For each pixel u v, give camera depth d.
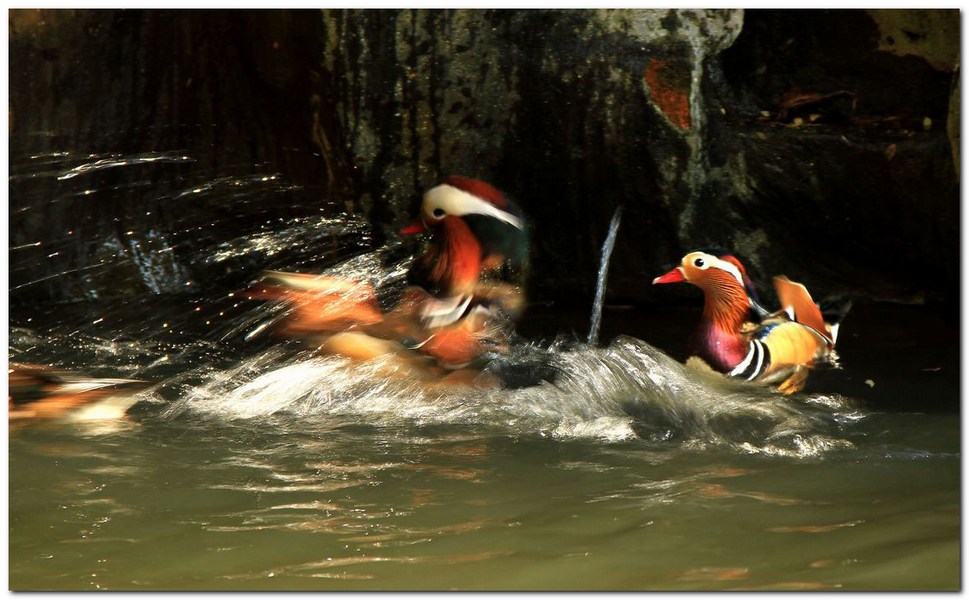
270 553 8.00
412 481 9.92
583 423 11.95
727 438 11.36
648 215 19.44
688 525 8.49
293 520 8.79
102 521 8.82
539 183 19.48
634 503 9.11
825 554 7.76
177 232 21.64
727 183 19.47
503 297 14.09
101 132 21.77
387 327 13.73
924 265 19.27
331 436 11.61
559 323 18.11
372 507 9.13
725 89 20.64
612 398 12.80
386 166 19.66
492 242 13.54
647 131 18.80
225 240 21.45
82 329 17.77
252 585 7.34
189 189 21.66
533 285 20.12
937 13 19.83
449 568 7.61
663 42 18.50
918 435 11.35
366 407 12.73
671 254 19.61
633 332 17.41
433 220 13.62
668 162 18.92
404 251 19.98
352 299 14.03
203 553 8.02
